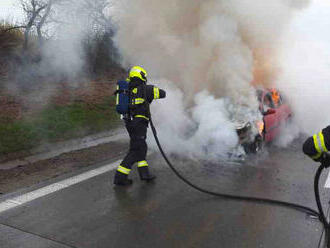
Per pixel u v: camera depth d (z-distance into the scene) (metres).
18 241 3.28
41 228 3.54
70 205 4.10
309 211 3.99
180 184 4.84
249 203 4.21
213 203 4.21
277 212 3.97
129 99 4.79
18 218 3.76
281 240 3.34
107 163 5.75
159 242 3.28
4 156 5.79
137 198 4.34
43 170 5.36
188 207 4.08
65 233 3.44
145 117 4.81
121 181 4.74
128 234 3.43
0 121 7.11
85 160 5.90
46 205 4.10
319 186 4.85
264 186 4.82
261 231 3.52
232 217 3.83
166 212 3.94
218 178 5.13
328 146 2.23
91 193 4.48
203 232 3.48
